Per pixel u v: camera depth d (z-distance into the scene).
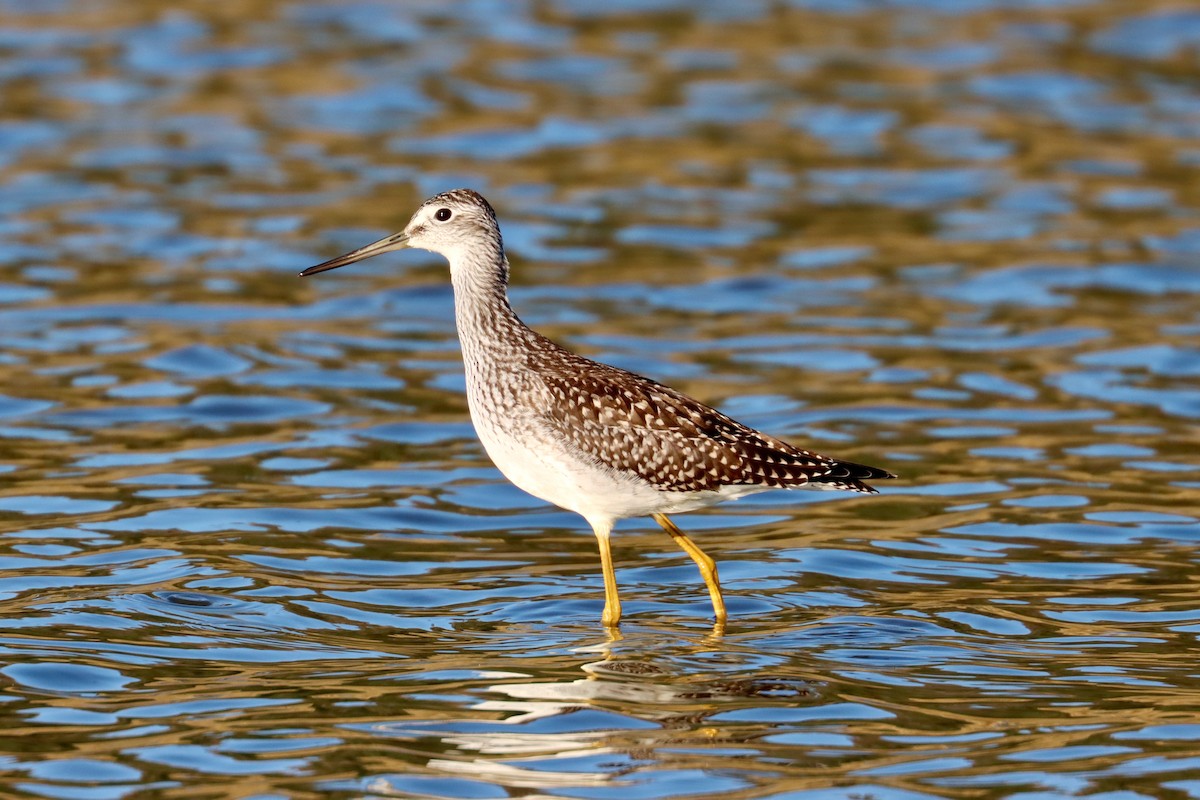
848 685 10.59
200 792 9.05
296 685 10.62
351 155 24.55
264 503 14.30
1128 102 26.80
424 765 9.38
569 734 9.81
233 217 22.25
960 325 19.19
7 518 13.77
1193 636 11.48
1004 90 27.34
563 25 30.50
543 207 22.84
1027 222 22.41
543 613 12.09
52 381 17.20
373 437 16.08
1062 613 11.98
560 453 11.87
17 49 28.50
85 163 24.08
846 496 14.79
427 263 21.86
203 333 18.75
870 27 30.53
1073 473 15.02
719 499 12.16
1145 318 19.28
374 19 30.59
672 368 17.81
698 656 11.14
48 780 9.20
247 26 30.06
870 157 24.80
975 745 9.64
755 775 9.23
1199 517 13.94
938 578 12.78
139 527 13.67
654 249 21.56
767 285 20.45
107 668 10.88
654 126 25.83
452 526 14.07
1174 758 9.44
